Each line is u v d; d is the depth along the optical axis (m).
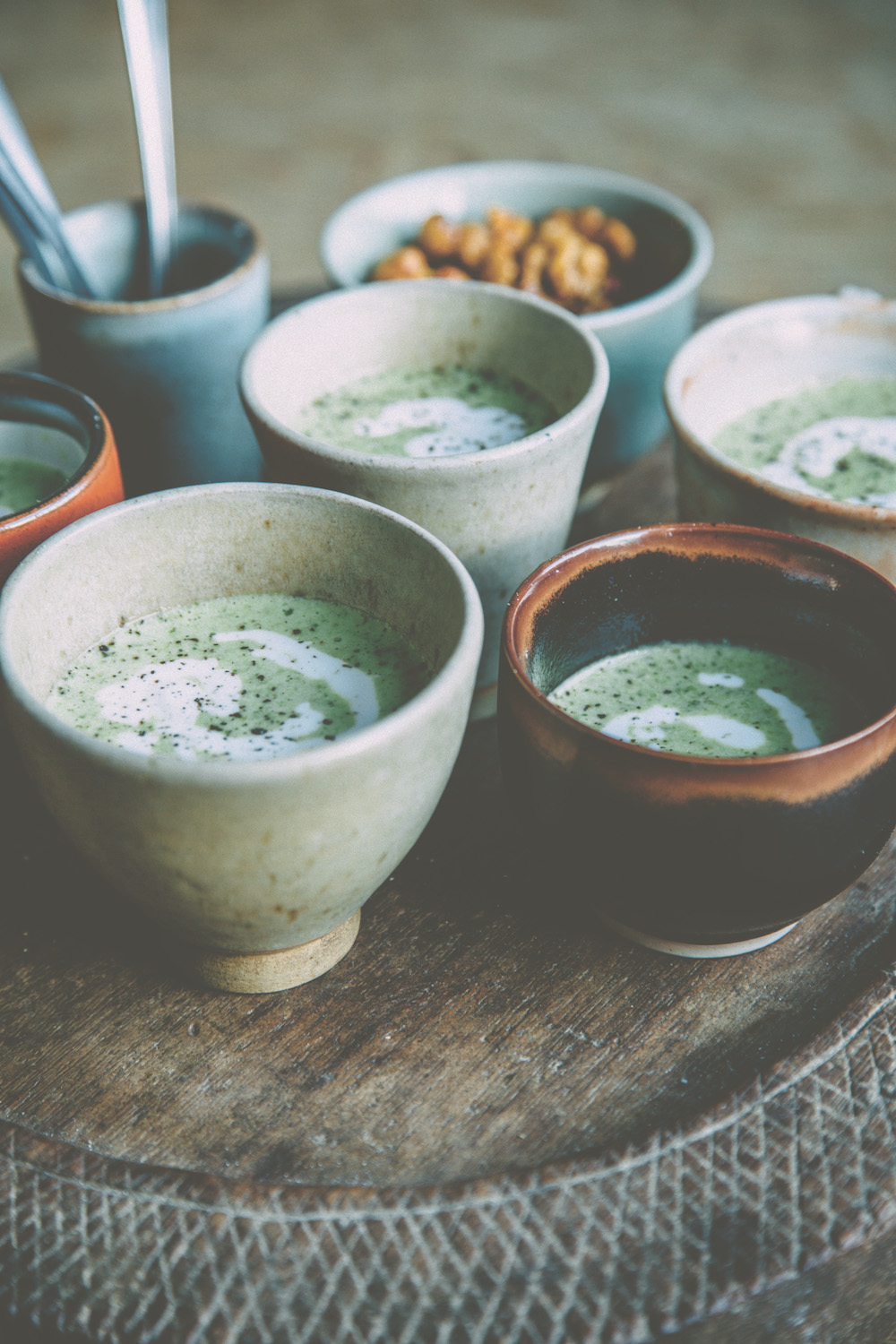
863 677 0.40
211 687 0.39
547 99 1.43
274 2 1.68
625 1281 0.33
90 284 0.55
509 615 0.38
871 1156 0.35
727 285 1.09
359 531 0.40
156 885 0.35
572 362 0.47
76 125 1.36
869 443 0.49
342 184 1.26
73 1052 0.38
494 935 0.40
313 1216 0.34
